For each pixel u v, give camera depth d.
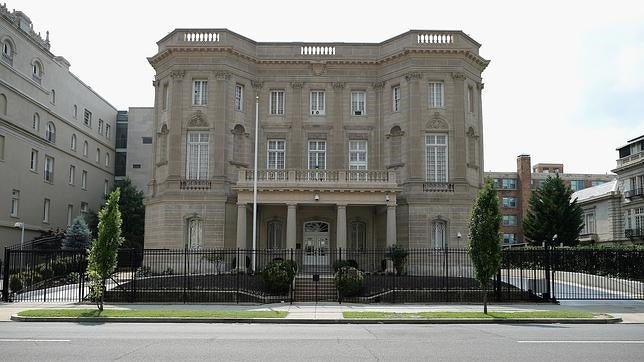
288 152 45.97
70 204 63.56
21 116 51.72
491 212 23.56
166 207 42.78
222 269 41.12
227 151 43.62
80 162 66.44
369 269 42.75
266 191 40.41
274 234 44.50
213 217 42.50
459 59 44.53
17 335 16.33
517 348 14.06
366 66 46.69
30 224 53.72
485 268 23.12
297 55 46.47
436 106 44.50
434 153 44.00
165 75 45.53
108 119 76.06
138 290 28.34
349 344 14.75
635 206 70.38
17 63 51.28
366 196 40.53
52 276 34.19
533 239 66.50
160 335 16.52
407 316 21.75
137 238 65.38
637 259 35.47
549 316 21.84
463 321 21.03
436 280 32.72
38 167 55.53
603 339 15.83
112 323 20.30
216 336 16.33
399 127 45.09
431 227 42.88
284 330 18.23
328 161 46.12
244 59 45.44
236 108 44.97
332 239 44.16
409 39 44.88
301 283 32.06
